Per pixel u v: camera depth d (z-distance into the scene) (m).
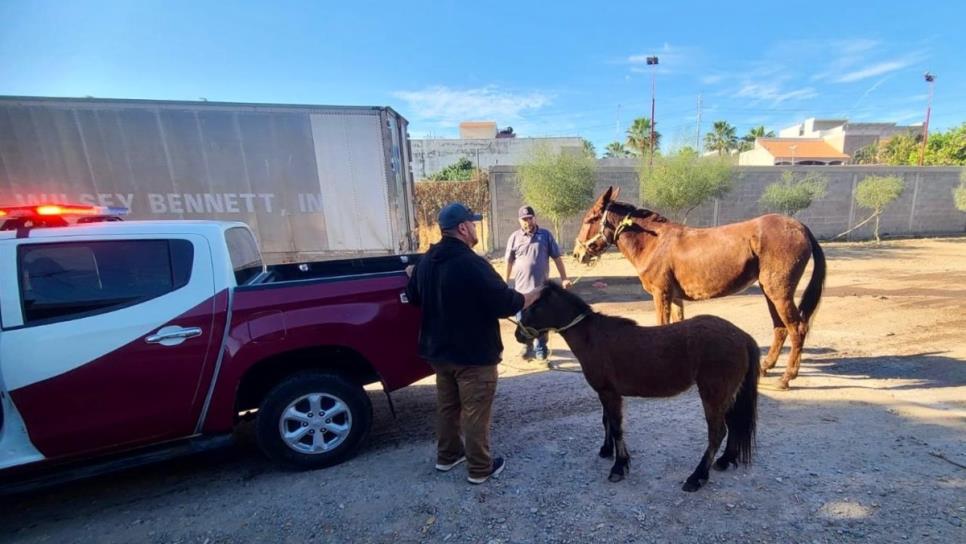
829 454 3.07
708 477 2.81
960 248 14.89
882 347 5.41
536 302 3.04
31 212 2.92
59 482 2.63
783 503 2.57
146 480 3.26
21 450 2.60
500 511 2.63
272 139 6.88
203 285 2.95
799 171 16.89
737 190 16.58
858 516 2.42
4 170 6.30
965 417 3.56
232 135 6.76
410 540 2.42
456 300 2.70
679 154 13.26
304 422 3.16
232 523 2.66
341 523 2.60
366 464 3.28
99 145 6.46
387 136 7.25
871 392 4.12
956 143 34.31
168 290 2.88
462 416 3.03
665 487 2.79
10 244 2.66
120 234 2.86
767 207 16.83
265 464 3.40
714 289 4.62
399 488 2.92
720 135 51.81
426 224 15.67
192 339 2.87
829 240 17.61
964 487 2.65
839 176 17.58
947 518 2.38
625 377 2.83
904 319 6.59
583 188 12.45
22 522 2.80
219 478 3.22
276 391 3.06
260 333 2.99
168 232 2.97
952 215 19.00
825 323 6.56
